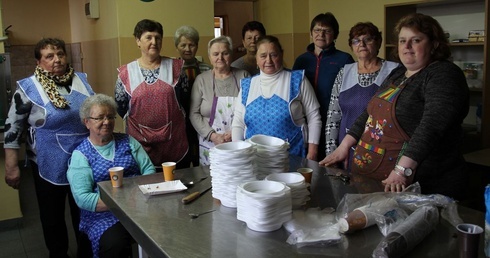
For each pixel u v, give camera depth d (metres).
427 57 1.85
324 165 2.17
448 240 1.31
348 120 2.62
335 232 1.34
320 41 2.90
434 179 1.88
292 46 5.69
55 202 2.82
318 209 1.57
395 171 1.72
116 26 4.47
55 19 5.95
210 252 1.29
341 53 2.96
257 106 2.66
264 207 1.38
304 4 5.71
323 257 1.23
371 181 1.90
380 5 4.85
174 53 4.78
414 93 1.86
